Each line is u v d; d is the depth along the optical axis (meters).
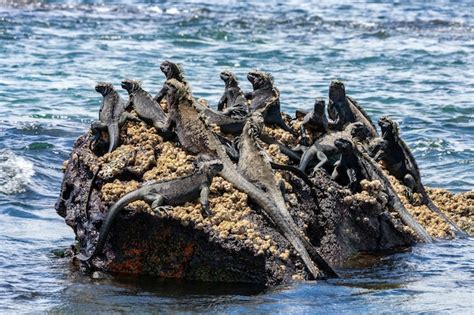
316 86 62.94
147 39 80.62
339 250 29.81
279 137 32.16
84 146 29.91
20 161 41.62
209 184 27.39
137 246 27.25
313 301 25.56
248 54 75.56
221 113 31.31
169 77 31.92
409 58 75.69
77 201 28.94
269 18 96.75
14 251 30.25
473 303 25.78
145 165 28.33
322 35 87.25
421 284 27.47
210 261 26.88
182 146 29.03
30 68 65.25
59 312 24.64
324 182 30.56
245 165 29.09
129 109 30.30
